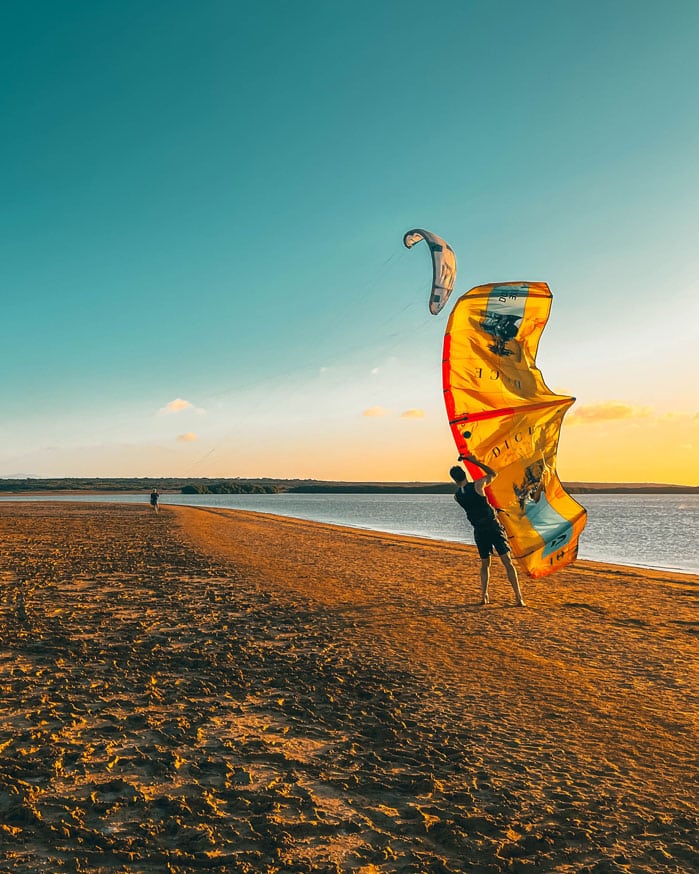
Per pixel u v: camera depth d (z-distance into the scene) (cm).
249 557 1644
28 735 448
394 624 838
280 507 8700
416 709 518
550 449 945
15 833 317
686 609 950
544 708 521
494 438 929
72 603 969
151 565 1455
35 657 661
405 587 1152
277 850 306
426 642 741
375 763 413
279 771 399
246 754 424
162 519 3634
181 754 421
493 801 362
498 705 528
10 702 519
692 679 601
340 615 895
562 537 960
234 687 571
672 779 392
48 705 513
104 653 680
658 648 716
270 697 546
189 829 324
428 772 401
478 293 891
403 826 333
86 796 358
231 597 1039
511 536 959
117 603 977
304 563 1516
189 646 717
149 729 466
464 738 457
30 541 2045
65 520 3406
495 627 821
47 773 387
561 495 961
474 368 909
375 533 2719
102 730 461
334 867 293
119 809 344
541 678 604
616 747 442
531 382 930
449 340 898
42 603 964
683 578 1307
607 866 299
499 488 952
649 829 332
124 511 4812
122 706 516
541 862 302
